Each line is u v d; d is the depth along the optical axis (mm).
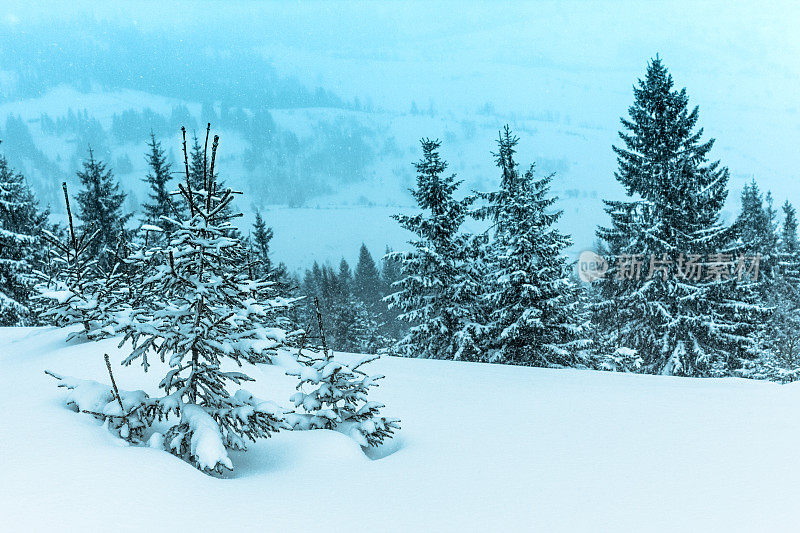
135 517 3717
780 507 4125
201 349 5719
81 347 10008
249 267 6152
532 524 4102
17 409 5598
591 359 25328
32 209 35406
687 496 4488
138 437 5594
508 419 7719
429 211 24109
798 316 43125
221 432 5523
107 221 32656
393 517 4258
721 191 26344
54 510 3621
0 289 27109
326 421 6672
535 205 21812
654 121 26734
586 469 5336
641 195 27266
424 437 6926
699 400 8461
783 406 7539
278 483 4957
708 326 25172
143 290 6020
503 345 22438
